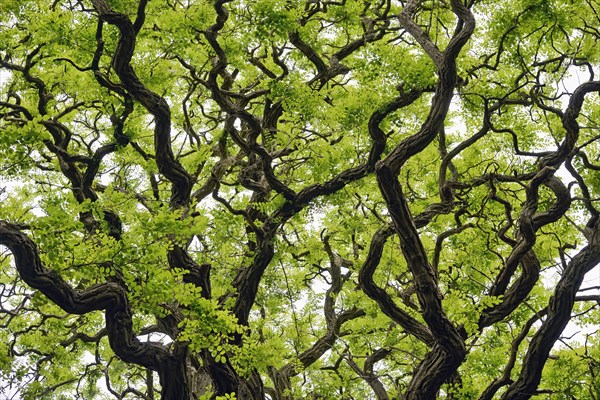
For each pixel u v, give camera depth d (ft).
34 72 45.55
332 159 47.09
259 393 43.32
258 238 45.21
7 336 51.11
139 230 33.88
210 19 42.04
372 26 50.29
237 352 37.73
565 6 46.83
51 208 31.65
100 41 39.63
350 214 55.67
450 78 38.86
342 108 47.06
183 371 38.45
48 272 33.14
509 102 46.39
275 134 47.11
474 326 40.57
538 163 46.75
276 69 51.47
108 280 38.06
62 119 48.42
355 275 58.08
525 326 43.39
